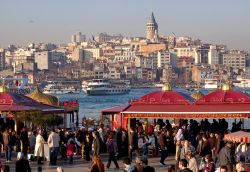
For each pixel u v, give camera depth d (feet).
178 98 180.34
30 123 209.46
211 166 115.44
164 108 175.94
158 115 172.96
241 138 125.70
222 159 125.90
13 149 178.50
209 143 148.66
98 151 147.84
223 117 170.71
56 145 155.53
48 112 207.21
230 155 126.21
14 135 164.76
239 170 108.99
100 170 105.40
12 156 168.45
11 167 147.95
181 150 132.57
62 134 168.86
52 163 155.33
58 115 244.63
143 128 190.39
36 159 162.20
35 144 161.07
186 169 100.83
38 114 207.41
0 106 194.59
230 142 129.18
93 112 595.88
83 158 165.48
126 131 167.63
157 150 169.58
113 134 153.89
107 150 163.22
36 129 187.42
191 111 172.65
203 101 178.81
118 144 165.58
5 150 160.04
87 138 165.17
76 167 150.82
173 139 174.91
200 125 186.39
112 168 148.87
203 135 153.28
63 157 165.27
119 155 165.89
